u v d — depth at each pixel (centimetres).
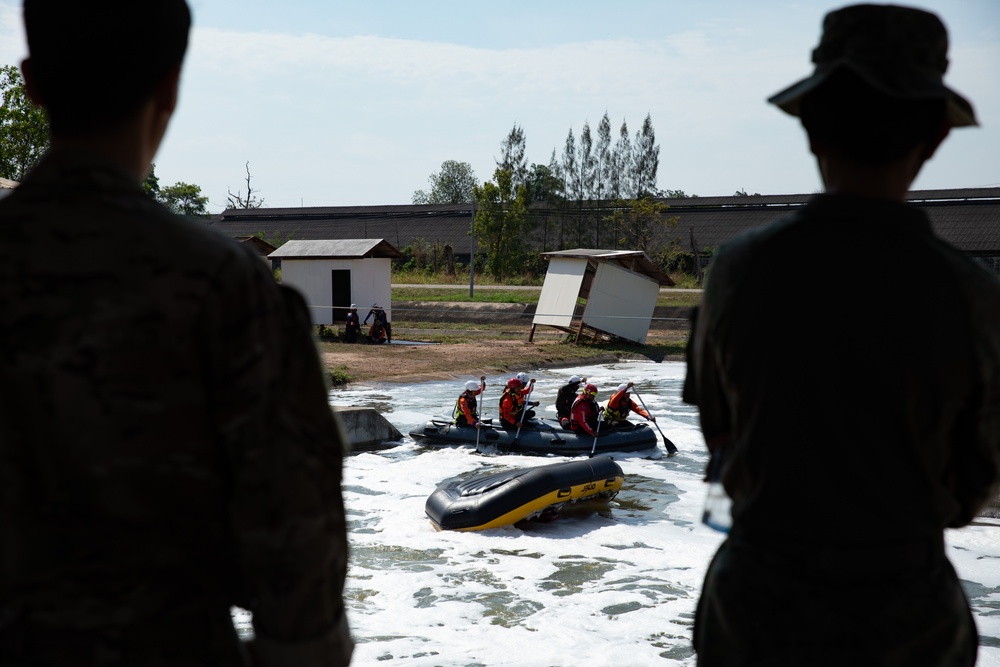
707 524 166
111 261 115
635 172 6078
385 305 2908
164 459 115
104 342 113
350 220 6656
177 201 4872
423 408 1739
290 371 123
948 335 140
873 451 141
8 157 3325
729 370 154
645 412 1329
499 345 2727
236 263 120
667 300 3800
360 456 1261
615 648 578
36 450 113
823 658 144
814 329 143
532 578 733
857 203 148
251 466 117
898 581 144
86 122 123
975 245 4653
